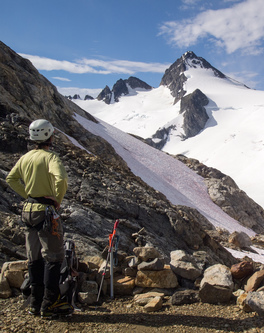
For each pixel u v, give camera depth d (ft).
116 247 20.39
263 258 64.34
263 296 16.97
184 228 40.22
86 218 30.42
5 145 45.75
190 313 17.37
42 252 16.19
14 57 96.89
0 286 19.08
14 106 69.97
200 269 21.90
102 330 15.40
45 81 102.32
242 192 142.92
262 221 138.62
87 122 126.41
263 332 14.96
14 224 26.25
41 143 17.20
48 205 16.19
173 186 125.29
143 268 20.40
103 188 42.70
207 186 141.38
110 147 101.76
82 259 24.07
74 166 48.73
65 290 16.74
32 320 16.21
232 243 71.67
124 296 19.83
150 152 144.87
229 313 17.22
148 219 38.83
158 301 17.98
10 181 17.21
